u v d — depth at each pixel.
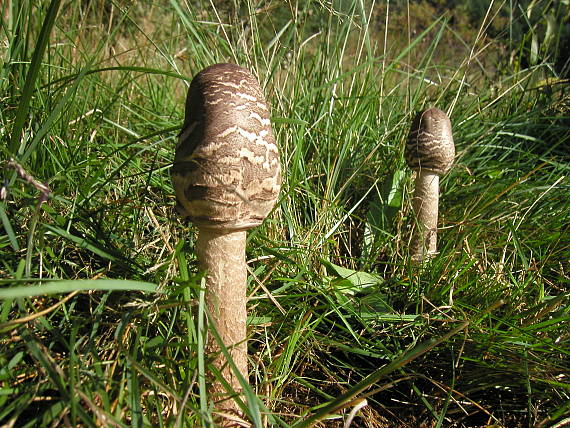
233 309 0.26
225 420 0.26
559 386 0.29
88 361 0.25
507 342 0.31
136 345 0.23
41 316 0.24
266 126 0.24
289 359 0.30
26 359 0.25
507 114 0.67
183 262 0.25
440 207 0.53
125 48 0.66
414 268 0.41
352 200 0.52
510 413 0.31
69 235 0.27
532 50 0.71
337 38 0.51
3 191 0.24
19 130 0.26
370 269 0.43
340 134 0.51
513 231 0.38
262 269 0.34
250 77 0.24
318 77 0.54
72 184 0.35
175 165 0.24
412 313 0.38
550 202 0.49
